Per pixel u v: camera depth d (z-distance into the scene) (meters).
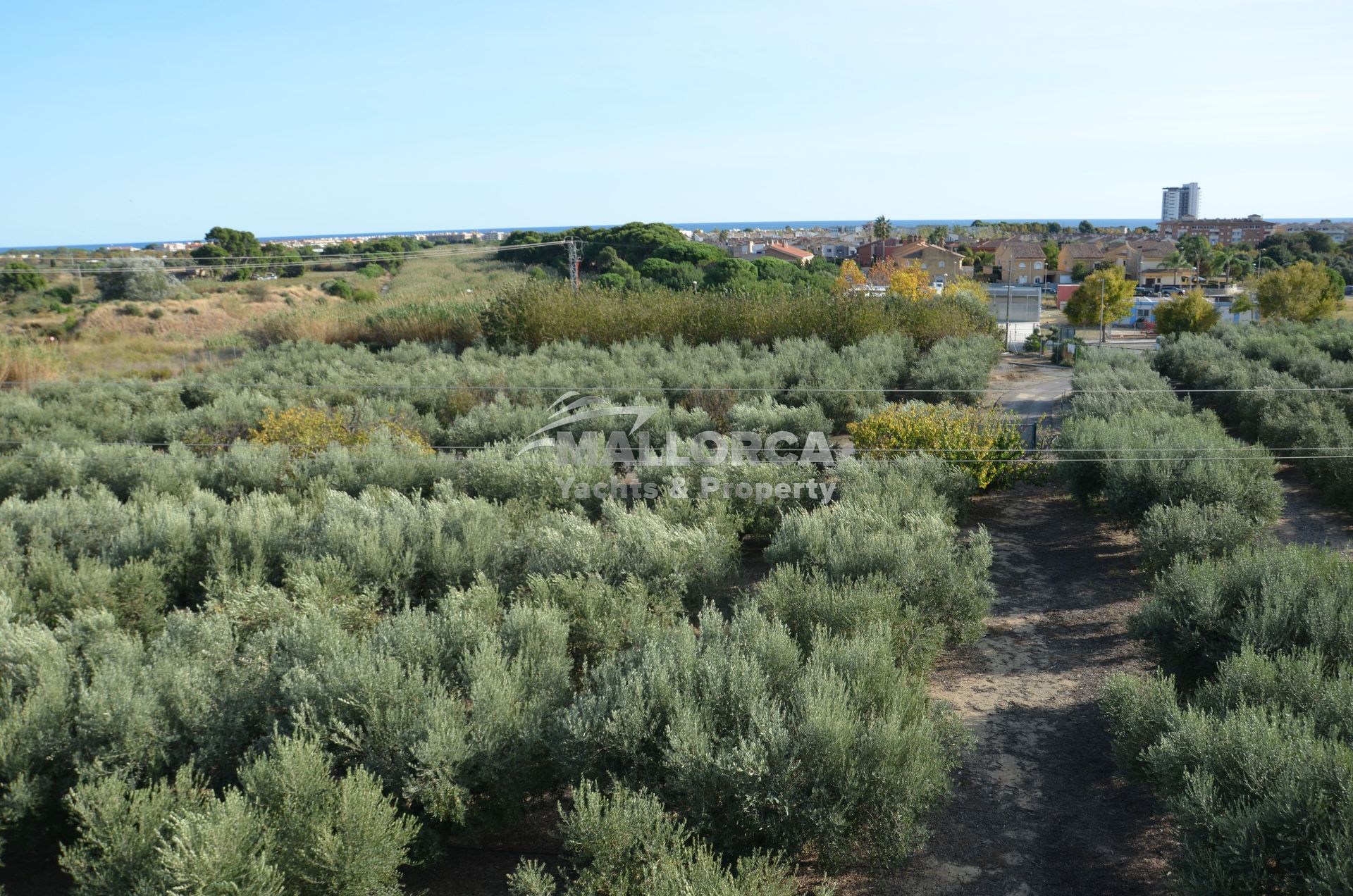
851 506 10.58
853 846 5.45
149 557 9.77
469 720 6.10
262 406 18.84
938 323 29.98
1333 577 7.76
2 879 5.64
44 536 10.08
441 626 7.25
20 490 13.41
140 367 26.98
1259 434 16.50
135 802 4.97
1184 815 5.09
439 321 31.28
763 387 19.91
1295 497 14.08
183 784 5.25
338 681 6.04
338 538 9.64
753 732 5.69
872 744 5.46
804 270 64.81
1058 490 14.75
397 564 9.40
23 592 8.48
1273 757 5.19
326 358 26.48
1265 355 25.03
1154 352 30.61
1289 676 6.23
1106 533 12.59
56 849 5.92
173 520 9.98
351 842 4.73
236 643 7.23
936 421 14.36
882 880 5.57
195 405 21.20
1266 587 7.41
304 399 19.45
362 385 20.33
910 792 5.39
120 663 6.47
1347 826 4.55
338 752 5.80
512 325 28.47
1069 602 10.21
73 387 21.27
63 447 15.84
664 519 10.84
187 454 14.91
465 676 6.56
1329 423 15.36
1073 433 14.14
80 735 5.76
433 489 12.85
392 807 5.27
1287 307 47.38
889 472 12.28
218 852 4.48
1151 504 11.51
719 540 10.09
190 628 7.34
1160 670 6.94
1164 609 7.82
